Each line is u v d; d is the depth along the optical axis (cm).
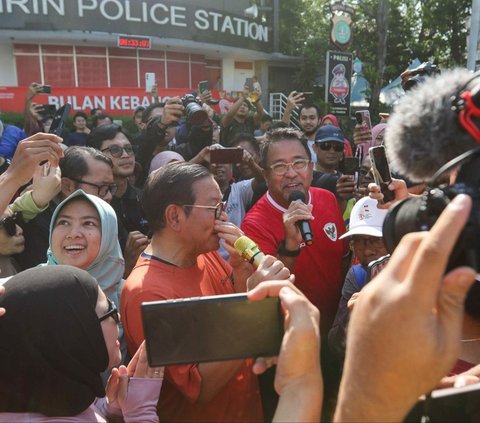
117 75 1623
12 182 188
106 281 198
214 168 322
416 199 79
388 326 60
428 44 1550
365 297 64
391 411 63
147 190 176
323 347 183
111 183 253
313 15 1872
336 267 250
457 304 60
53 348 117
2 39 1477
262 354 91
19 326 116
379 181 193
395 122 84
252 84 602
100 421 128
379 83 1362
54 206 253
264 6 1897
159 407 160
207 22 1628
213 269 190
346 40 1302
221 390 156
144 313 86
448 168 71
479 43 700
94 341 124
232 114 595
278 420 78
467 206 57
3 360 117
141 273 164
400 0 1574
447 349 60
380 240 219
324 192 266
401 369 60
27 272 124
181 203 167
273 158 244
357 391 64
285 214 219
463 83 77
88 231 189
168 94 1477
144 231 310
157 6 1536
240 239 166
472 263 64
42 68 1549
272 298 90
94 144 310
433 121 77
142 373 145
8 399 118
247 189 345
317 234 244
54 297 119
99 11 1477
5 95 1334
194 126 377
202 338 89
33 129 556
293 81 1847
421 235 64
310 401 79
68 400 120
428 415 79
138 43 1529
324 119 600
